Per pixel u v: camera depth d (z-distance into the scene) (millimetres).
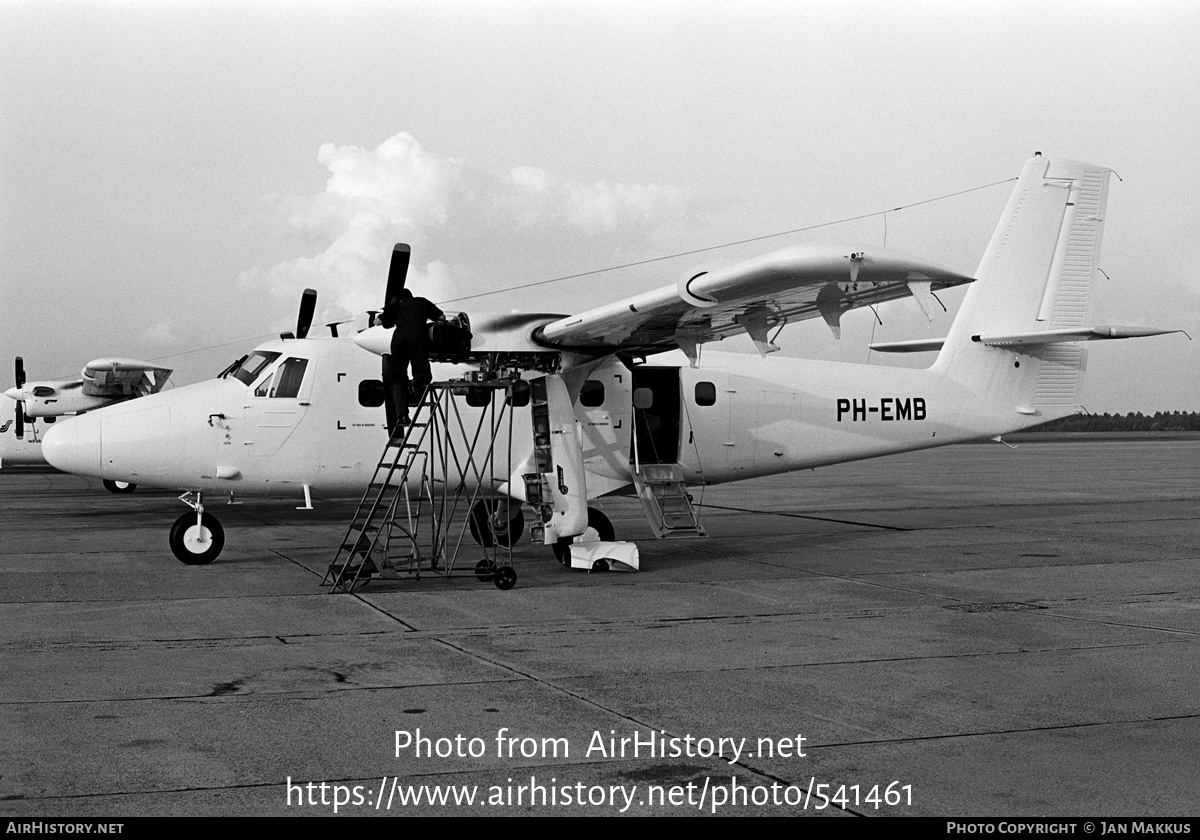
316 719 6645
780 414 16672
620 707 6957
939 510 22734
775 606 10867
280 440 14523
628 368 15508
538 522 13883
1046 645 8914
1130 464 44719
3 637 9172
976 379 17594
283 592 11734
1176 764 5836
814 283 11070
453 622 9969
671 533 15008
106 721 6566
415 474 15109
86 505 24531
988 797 5340
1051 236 17703
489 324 13242
